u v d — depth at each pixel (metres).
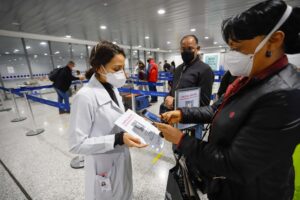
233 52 0.58
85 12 4.52
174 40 10.00
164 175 1.96
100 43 0.92
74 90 7.75
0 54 7.45
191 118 0.99
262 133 0.46
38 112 4.84
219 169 0.54
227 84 1.67
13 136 3.19
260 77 0.52
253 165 0.48
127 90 3.43
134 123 0.92
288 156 0.47
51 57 8.17
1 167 2.22
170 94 2.09
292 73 0.49
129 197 1.15
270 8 0.46
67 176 2.01
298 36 0.49
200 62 1.78
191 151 0.60
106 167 1.01
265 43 0.49
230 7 4.46
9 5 3.77
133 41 10.06
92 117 0.93
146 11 4.62
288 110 0.43
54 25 5.71
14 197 1.73
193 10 4.66
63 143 2.86
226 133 0.59
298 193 0.91
